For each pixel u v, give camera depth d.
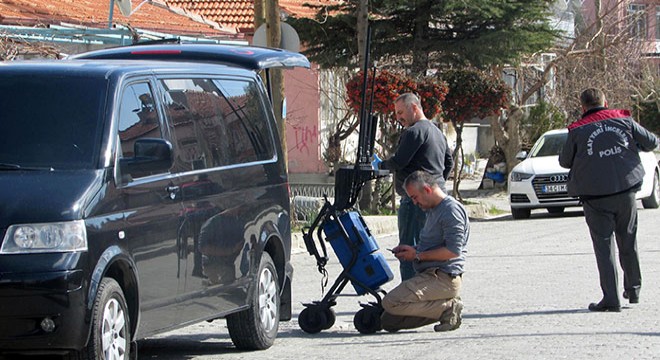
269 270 22.03
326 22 60.38
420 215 24.61
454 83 56.19
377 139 60.28
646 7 84.81
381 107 51.25
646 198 57.03
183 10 63.41
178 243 18.41
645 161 56.41
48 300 15.43
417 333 23.02
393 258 38.66
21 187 16.12
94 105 17.58
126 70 18.42
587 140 25.14
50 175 16.48
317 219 23.27
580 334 21.97
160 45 23.89
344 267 23.09
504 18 59.53
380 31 60.06
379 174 22.98
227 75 21.64
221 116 20.91
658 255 36.66
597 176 25.00
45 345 15.58
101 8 57.56
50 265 15.50
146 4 62.00
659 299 26.86
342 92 74.00
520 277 32.03
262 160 22.23
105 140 17.14
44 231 15.66
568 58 71.12
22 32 41.06
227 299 20.19
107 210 16.52
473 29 61.12
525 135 78.88
